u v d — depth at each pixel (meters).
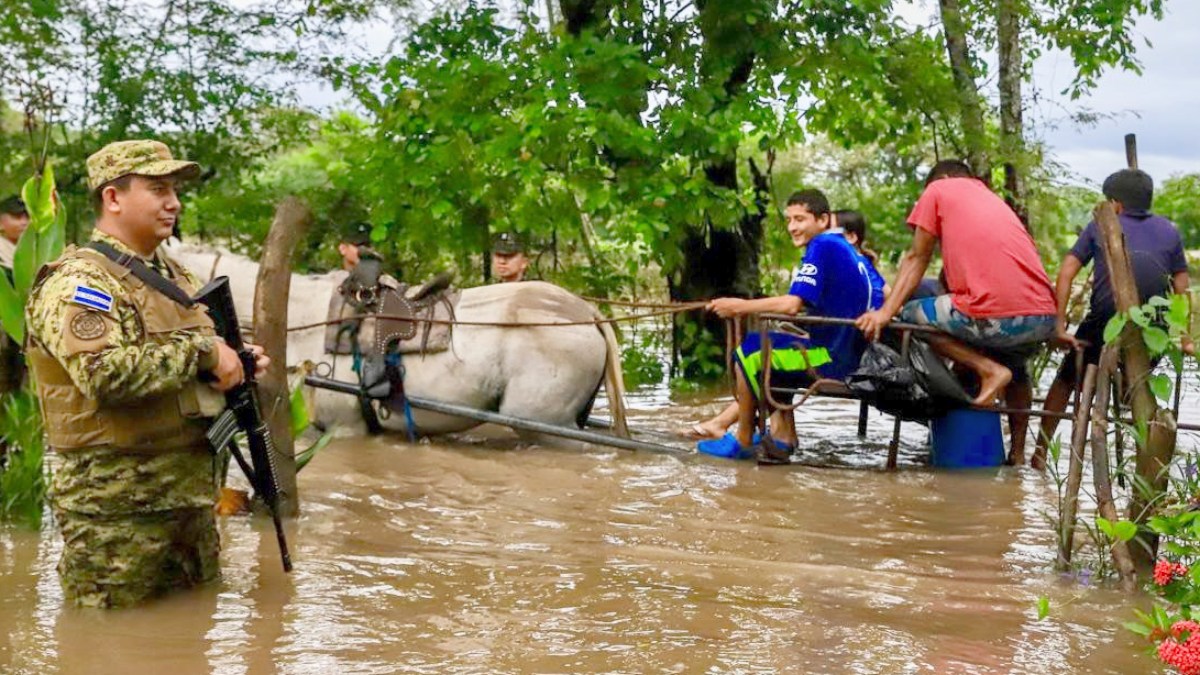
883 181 19.86
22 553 5.44
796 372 7.59
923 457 7.98
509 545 5.64
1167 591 4.43
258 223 12.75
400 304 7.78
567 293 7.95
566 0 11.43
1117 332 5.06
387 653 4.20
